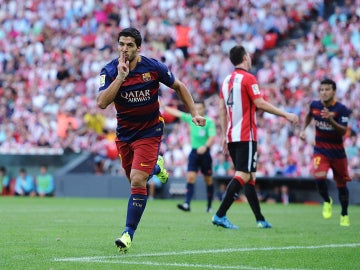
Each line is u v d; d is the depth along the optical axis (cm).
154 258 1750
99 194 5844
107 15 7756
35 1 8306
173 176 5750
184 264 1645
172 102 6550
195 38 7012
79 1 8000
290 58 6291
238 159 2647
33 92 7319
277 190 5412
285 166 5475
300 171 5388
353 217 3547
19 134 6881
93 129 6525
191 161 3947
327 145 3134
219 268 1590
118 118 1900
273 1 6944
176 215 3547
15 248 1934
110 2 7788
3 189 6247
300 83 5988
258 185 5506
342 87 5828
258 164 5631
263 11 6906
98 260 1694
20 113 7150
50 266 1590
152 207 4400
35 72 7581
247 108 2631
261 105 2597
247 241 2195
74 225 2764
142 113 1866
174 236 2341
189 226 2778
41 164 6197
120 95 1848
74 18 7975
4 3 8450
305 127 3231
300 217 3506
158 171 2061
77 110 6788
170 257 1773
